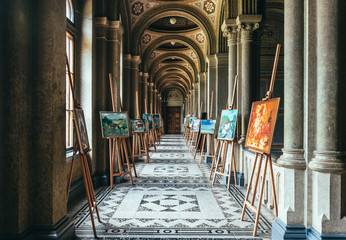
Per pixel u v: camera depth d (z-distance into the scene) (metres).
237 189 5.85
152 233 3.53
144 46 14.44
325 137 2.97
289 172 3.19
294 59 3.20
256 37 6.50
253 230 3.66
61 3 3.23
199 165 8.97
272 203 4.28
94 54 6.12
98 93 6.28
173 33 14.34
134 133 9.48
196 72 18.14
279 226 3.26
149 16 10.70
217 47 9.95
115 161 6.50
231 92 6.96
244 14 6.30
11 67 2.74
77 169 5.53
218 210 4.48
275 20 10.61
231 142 5.99
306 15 3.12
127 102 10.71
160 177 7.08
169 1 10.53
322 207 2.94
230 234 3.52
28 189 2.96
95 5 6.22
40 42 3.02
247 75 6.34
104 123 5.78
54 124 3.05
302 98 3.19
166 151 12.81
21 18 2.83
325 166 2.88
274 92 10.64
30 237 2.91
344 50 2.97
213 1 10.21
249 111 6.32
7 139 2.75
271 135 3.43
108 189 5.84
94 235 3.41
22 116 2.84
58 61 3.15
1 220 2.75
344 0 2.96
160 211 4.41
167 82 29.67
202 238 3.38
